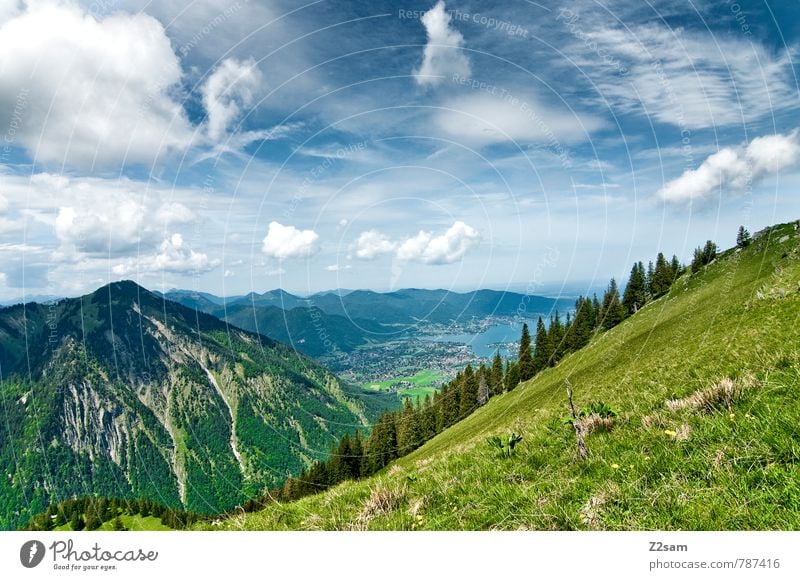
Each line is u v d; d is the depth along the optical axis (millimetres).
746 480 3943
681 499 4062
